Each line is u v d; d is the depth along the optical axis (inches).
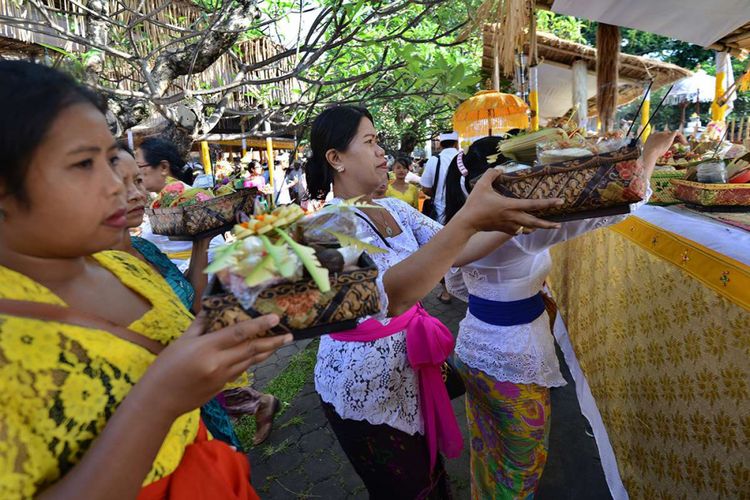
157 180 91.4
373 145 61.8
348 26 76.2
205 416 44.3
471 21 80.4
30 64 24.6
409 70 72.4
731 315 50.4
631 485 76.9
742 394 48.2
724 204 80.9
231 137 95.6
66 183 23.8
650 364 71.2
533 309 69.0
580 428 108.5
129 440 22.2
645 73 276.4
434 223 67.0
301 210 32.3
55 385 23.3
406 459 59.8
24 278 25.4
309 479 100.2
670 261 67.2
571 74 289.1
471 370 73.0
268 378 146.7
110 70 100.3
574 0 128.9
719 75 204.4
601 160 40.8
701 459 56.0
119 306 31.7
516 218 39.9
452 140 193.3
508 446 70.7
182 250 94.7
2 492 20.3
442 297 203.5
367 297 29.4
